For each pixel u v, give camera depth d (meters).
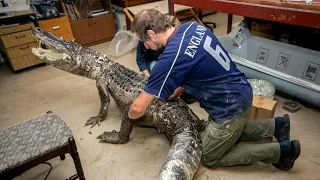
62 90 2.87
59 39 2.32
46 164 1.81
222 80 1.34
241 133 1.55
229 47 3.00
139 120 1.97
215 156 1.56
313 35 2.58
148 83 1.29
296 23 1.80
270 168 1.65
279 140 1.71
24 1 3.33
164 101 1.83
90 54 2.26
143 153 1.87
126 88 2.00
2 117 2.42
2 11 3.11
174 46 1.23
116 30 4.45
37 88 2.94
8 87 3.01
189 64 1.24
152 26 1.28
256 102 2.01
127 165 1.76
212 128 1.49
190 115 1.80
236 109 1.38
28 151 1.27
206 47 1.27
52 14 3.49
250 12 2.10
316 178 1.55
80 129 2.17
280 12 1.87
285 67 2.55
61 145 1.32
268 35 2.92
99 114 2.23
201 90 1.39
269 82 2.36
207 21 5.06
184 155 1.43
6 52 3.19
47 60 2.28
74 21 3.88
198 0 2.57
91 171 1.73
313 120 2.09
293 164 1.60
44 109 2.51
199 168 1.67
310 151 1.77
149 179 1.64
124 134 1.90
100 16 4.11
